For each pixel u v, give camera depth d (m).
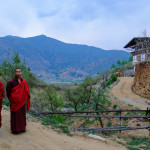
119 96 25.19
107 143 6.07
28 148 4.12
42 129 5.92
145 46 29.92
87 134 6.62
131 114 15.84
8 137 4.42
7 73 11.46
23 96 4.66
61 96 26.14
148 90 23.62
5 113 6.89
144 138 8.73
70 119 22.55
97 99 22.42
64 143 5.09
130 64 76.06
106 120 17.08
